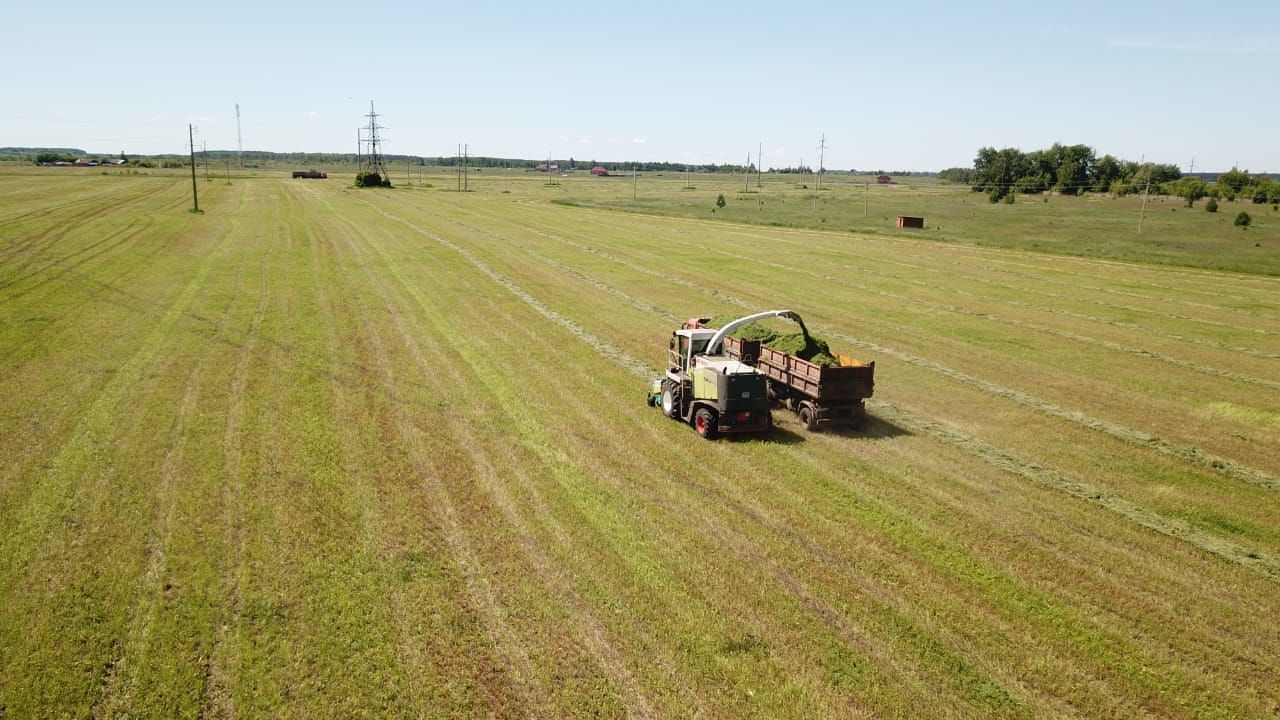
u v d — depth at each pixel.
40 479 13.82
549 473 14.69
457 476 14.41
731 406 16.36
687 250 49.88
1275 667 9.63
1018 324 30.03
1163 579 11.60
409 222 60.78
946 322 30.12
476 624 9.93
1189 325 30.45
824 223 73.50
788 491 14.26
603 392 19.97
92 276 33.47
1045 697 8.96
